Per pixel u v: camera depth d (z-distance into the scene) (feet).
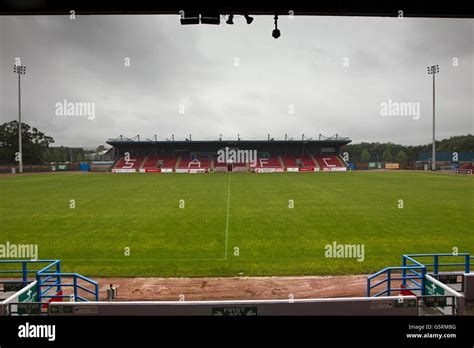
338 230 62.59
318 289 38.22
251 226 66.13
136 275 42.52
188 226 66.39
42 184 149.18
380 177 181.78
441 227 64.18
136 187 134.72
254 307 24.59
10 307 26.09
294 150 282.15
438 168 272.72
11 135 319.06
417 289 33.35
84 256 49.47
